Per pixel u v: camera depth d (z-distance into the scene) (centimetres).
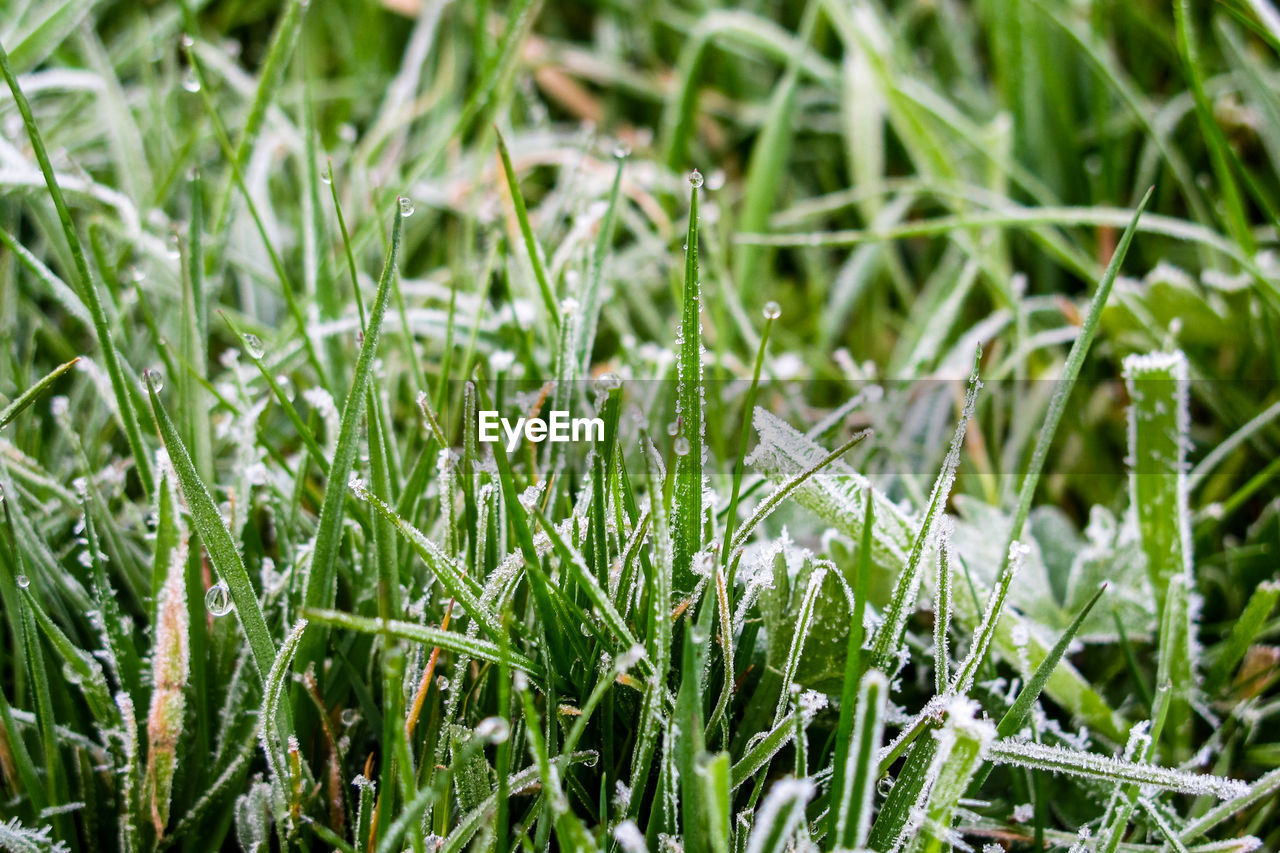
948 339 40
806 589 29
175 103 44
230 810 30
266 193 40
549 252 35
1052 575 33
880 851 28
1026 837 30
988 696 30
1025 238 43
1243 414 35
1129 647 31
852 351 42
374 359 29
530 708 27
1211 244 34
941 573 28
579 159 37
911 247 47
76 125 42
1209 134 34
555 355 33
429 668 28
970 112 49
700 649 28
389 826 28
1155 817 29
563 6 58
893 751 28
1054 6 43
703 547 29
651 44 54
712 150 52
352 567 31
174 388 33
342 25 53
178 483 29
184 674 29
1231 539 34
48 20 37
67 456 33
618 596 29
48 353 36
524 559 28
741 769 28
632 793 28
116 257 36
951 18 50
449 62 48
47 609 31
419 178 38
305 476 32
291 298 32
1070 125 43
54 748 29
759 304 42
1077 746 30
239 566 28
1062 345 39
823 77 48
